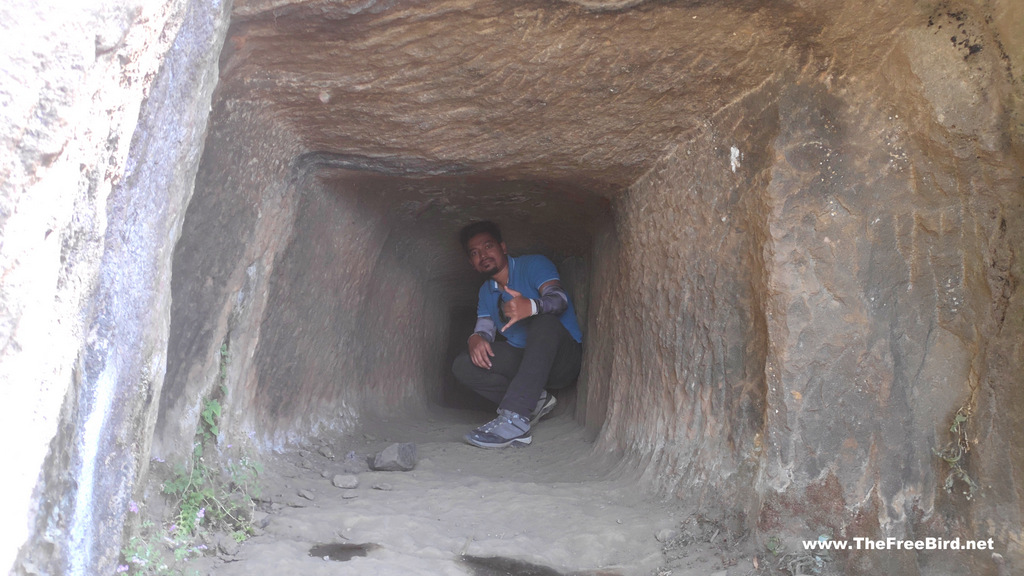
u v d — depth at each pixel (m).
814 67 2.34
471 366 4.70
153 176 1.83
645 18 2.30
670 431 2.97
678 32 2.35
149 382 1.93
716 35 2.34
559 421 4.52
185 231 2.58
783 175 2.40
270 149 2.83
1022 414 2.07
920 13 2.10
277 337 3.32
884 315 2.30
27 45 1.28
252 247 2.92
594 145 2.93
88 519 1.63
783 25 2.27
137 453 1.91
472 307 6.48
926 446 2.24
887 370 2.29
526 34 2.38
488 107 2.70
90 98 1.41
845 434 2.32
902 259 2.28
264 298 3.09
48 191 1.33
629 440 3.32
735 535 2.48
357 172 3.26
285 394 3.53
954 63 2.10
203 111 2.05
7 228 1.24
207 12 1.93
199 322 2.76
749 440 2.56
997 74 2.04
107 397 1.68
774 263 2.39
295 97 2.66
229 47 2.37
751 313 2.59
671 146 2.89
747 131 2.55
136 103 1.62
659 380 3.11
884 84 2.25
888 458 2.27
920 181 2.24
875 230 2.31
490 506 2.98
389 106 2.71
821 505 2.31
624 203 3.36
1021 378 2.08
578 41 2.39
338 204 3.51
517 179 3.40
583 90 2.60
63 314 1.44
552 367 4.49
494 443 4.08
